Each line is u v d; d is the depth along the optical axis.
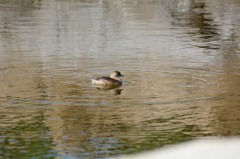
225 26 31.91
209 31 30.28
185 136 14.49
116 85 18.78
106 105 16.81
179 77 20.09
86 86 18.70
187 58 23.22
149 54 23.84
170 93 18.06
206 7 39.12
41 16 34.12
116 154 13.28
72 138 14.34
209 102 17.17
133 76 20.14
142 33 28.98
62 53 23.73
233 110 16.47
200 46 26.08
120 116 15.95
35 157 13.18
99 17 33.88
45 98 17.36
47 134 14.57
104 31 29.38
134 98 17.52
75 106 16.72
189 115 16.08
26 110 16.33
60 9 37.03
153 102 17.11
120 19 33.22
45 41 26.42
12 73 20.25
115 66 21.55
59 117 15.80
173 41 27.00
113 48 24.92
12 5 38.81
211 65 22.09
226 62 22.67
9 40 26.66
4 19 32.94
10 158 13.10
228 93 18.11
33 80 19.36
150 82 19.33
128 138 14.35
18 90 18.14
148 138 14.37
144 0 41.53
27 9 37.00
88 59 22.62
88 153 13.40
